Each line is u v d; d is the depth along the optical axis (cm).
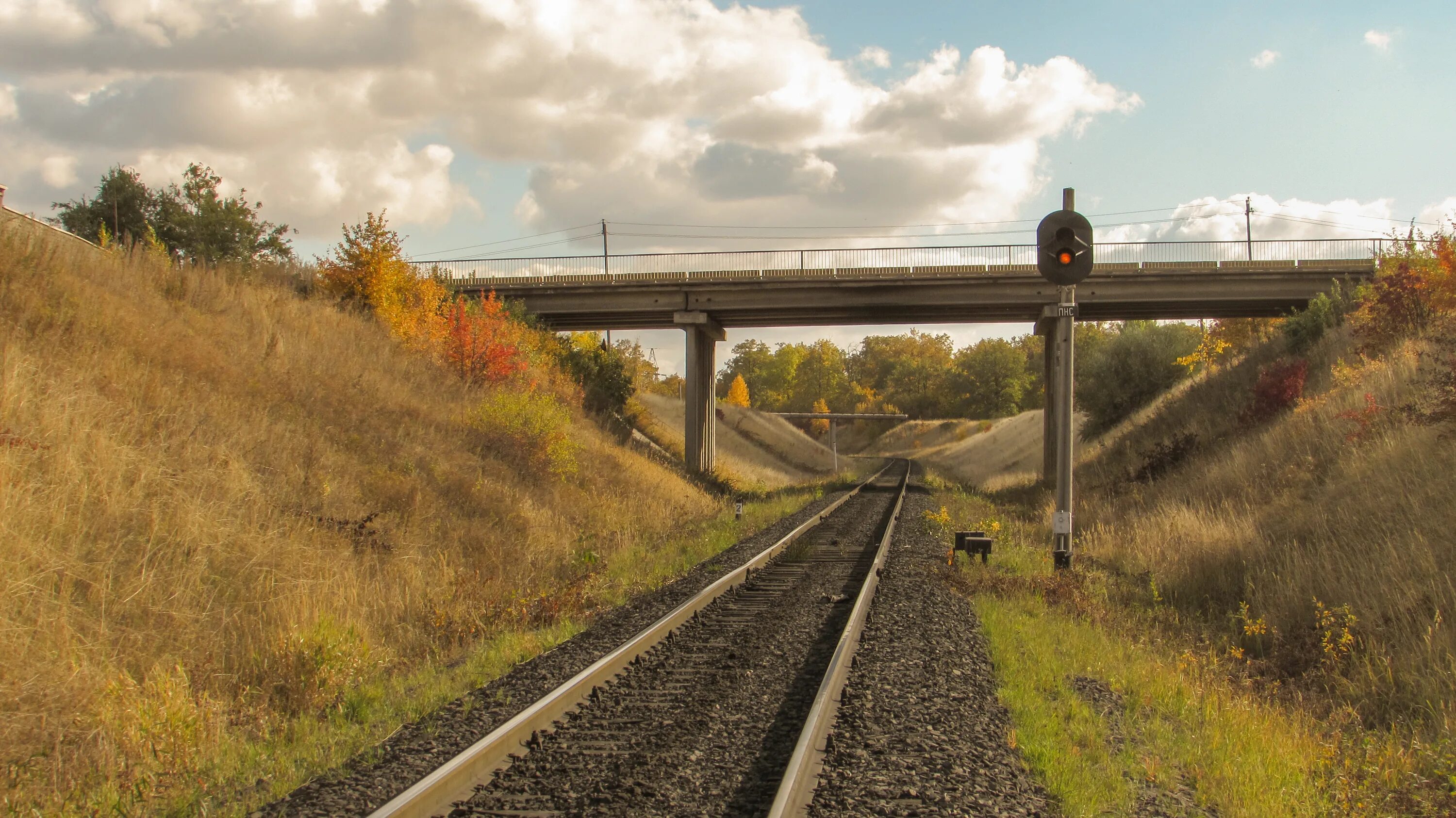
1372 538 1242
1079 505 2881
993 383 13362
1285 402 2662
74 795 579
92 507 1026
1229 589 1366
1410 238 2686
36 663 736
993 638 1011
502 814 527
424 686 844
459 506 1698
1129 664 952
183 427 1357
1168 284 3759
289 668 832
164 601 926
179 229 3619
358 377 2153
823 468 8662
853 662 863
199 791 583
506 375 2992
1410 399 1741
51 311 1485
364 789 564
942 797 543
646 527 2150
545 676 839
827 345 16625
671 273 4081
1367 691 894
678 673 859
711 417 4731
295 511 1315
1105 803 554
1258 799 576
